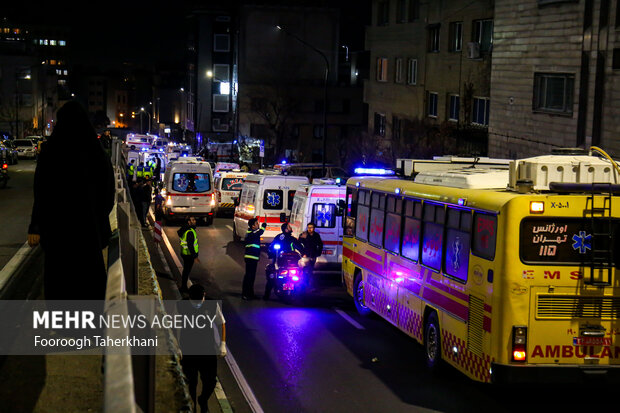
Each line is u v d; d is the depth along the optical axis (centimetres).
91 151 691
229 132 10838
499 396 1055
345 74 9688
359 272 1609
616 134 2433
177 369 629
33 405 555
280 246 1750
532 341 953
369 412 968
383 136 5041
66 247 681
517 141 3069
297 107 8775
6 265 1330
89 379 615
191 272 2136
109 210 707
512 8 3081
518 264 948
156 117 17850
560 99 2764
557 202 951
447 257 1123
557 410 993
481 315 994
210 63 11225
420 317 1226
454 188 1134
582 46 2592
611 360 966
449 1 4078
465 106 3775
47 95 13850
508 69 3136
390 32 4988
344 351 1289
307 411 968
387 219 1420
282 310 1639
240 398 1020
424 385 1098
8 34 15350
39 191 678
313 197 2003
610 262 959
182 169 3422
